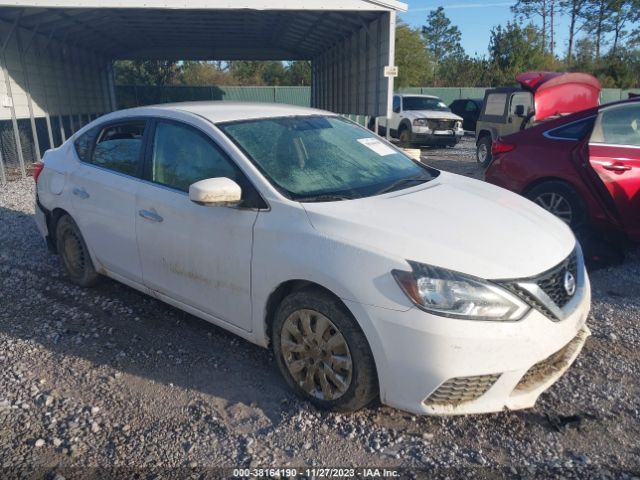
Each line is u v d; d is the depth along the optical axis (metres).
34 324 4.38
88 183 4.55
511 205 3.64
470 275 2.75
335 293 2.93
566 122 5.95
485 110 13.23
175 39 19.94
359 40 14.10
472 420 3.12
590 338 4.03
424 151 17.48
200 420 3.14
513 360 2.75
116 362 3.79
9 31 12.34
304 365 3.22
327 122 4.32
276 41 20.44
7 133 12.12
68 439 3.00
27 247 6.34
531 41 41.03
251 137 3.72
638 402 3.27
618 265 5.54
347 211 3.17
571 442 2.93
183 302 3.94
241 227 3.38
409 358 2.75
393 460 2.81
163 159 4.02
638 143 5.41
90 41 17.95
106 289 5.06
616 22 56.16
